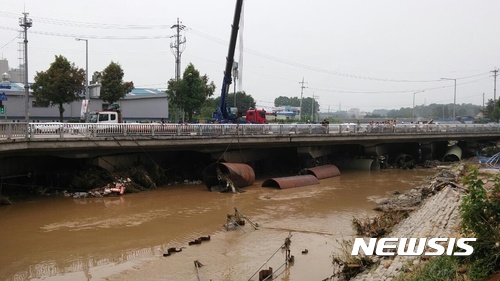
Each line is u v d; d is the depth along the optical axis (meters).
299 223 18.67
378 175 36.59
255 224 18.30
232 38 34.94
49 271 12.68
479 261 8.88
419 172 39.38
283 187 27.94
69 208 20.75
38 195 23.27
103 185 24.41
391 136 42.22
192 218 19.44
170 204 22.41
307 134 34.59
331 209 21.75
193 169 30.38
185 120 52.75
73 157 23.25
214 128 28.61
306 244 15.47
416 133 44.97
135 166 26.72
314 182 30.78
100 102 49.66
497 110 92.88
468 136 52.34
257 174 34.59
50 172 24.25
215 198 24.22
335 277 11.91
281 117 106.44
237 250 14.74
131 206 21.61
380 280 10.20
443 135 48.53
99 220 18.70
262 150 34.22
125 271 12.71
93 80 44.34
